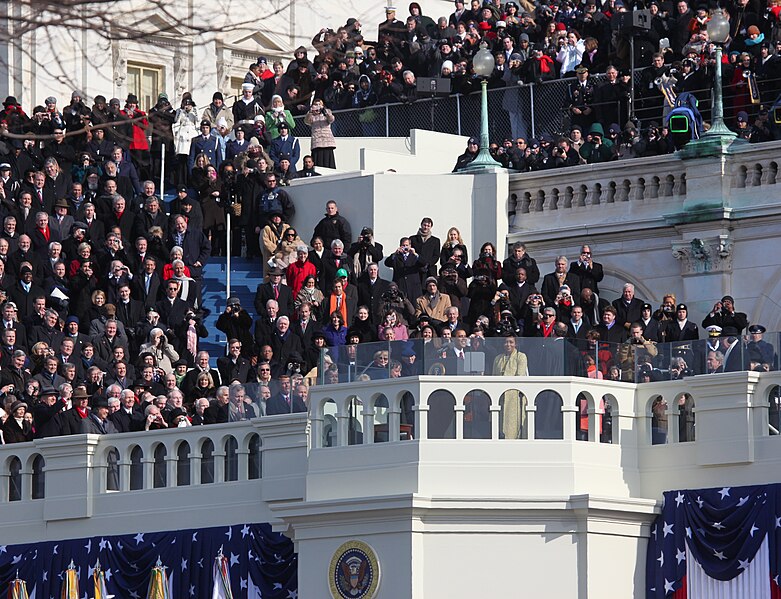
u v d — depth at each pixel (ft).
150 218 479.41
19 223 474.90
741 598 342.23
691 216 477.77
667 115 497.05
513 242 508.53
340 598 351.87
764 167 474.49
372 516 348.59
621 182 496.23
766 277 472.03
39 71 613.52
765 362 348.59
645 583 353.72
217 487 381.40
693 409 353.92
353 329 440.86
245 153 514.27
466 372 353.10
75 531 397.19
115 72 636.89
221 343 475.72
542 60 545.03
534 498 343.87
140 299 464.65
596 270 466.29
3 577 402.93
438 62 566.36
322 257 479.82
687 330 436.35
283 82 572.51
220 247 513.04
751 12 508.53
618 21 521.65
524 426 351.05
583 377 354.54
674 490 353.10
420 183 507.71
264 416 376.48
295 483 369.09
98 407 402.31
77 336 444.96
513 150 522.47
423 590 343.87
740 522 343.26
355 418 358.43
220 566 376.89
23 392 419.95
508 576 344.90
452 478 348.38
